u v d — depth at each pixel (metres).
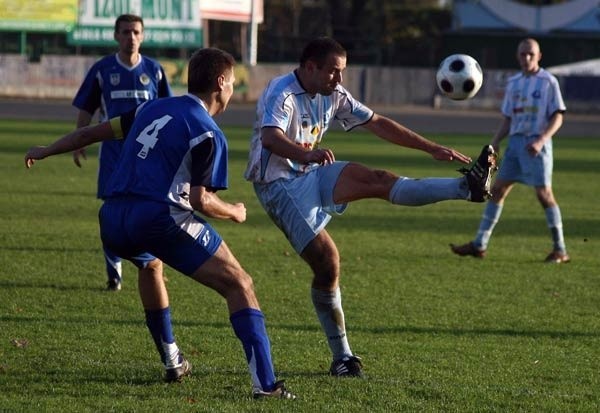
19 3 118.75
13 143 64.25
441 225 36.59
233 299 14.47
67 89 118.19
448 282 25.52
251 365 14.46
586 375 17.02
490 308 22.55
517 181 29.17
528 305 22.97
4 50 134.75
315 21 161.25
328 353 18.09
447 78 19.00
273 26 161.12
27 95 117.50
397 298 23.36
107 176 22.67
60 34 133.88
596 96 120.62
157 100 14.83
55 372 16.12
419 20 165.25
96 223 34.12
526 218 39.28
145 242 14.24
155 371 16.34
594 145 78.69
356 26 161.12
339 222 36.75
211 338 18.94
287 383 15.78
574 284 25.69
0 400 14.40
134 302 22.12
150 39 123.31
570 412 14.62
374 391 15.38
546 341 19.61
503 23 151.88
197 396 14.87
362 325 20.55
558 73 128.62
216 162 14.12
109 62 24.03
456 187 14.88
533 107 28.88
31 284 23.77
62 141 15.39
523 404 14.92
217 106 14.84
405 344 18.98
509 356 18.28
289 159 15.67
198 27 124.12
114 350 17.73
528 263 28.83
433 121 99.06
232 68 14.80
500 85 124.62
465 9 153.00
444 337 19.69
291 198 16.17
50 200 39.88
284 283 24.70
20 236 30.88
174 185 14.18
